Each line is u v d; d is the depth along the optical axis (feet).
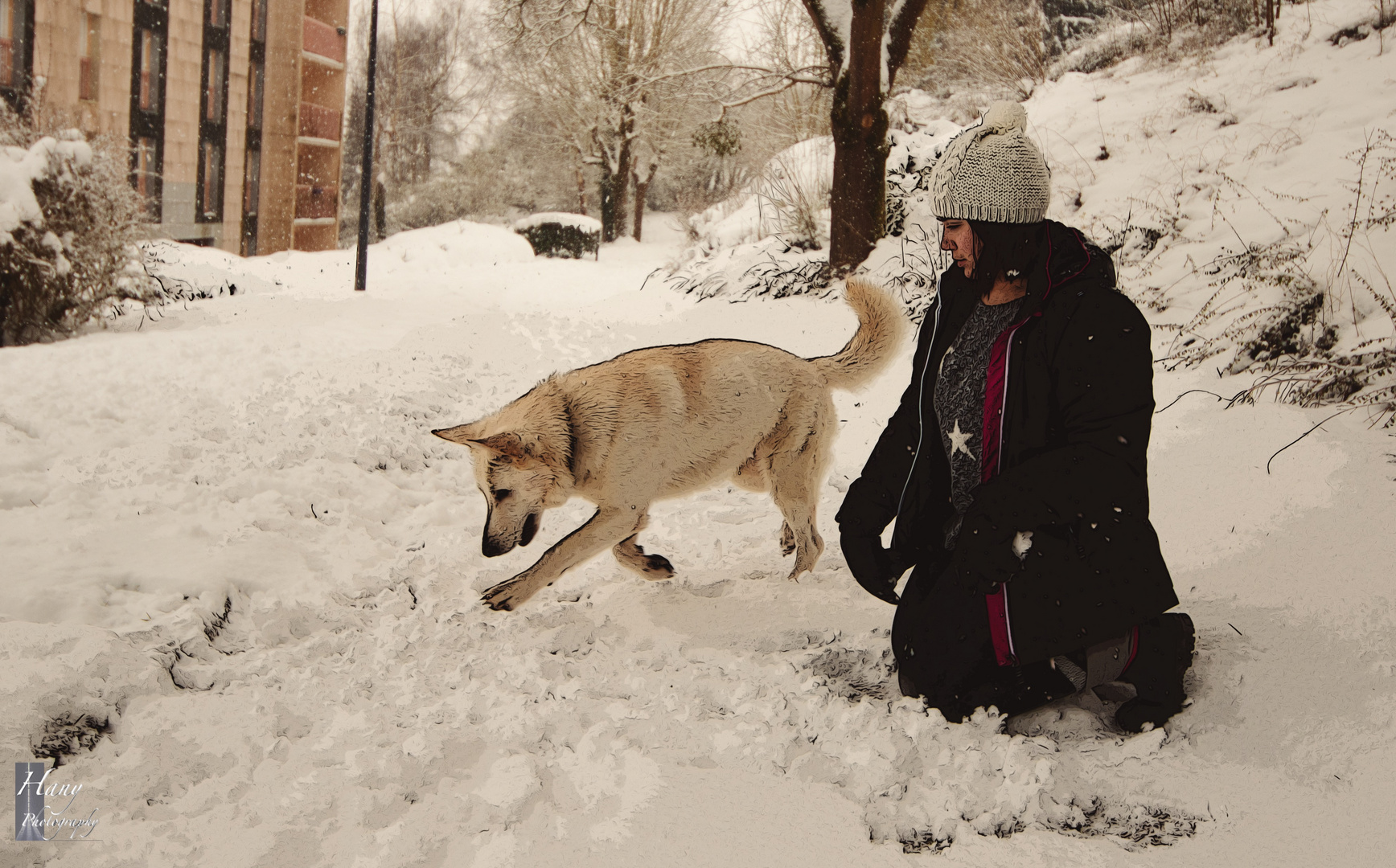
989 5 51.06
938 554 9.68
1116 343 7.80
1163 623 8.48
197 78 82.94
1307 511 12.58
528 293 49.75
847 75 32.19
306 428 18.95
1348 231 21.75
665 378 12.03
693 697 9.44
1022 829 7.38
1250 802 7.52
